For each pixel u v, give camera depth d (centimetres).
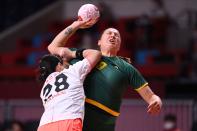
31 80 3375
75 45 3722
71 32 1422
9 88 2927
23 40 3956
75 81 1340
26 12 4381
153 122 2609
